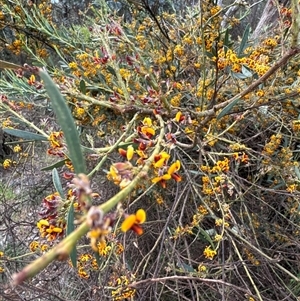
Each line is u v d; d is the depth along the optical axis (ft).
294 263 4.58
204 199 3.76
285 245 4.14
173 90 4.32
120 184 1.46
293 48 2.67
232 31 7.50
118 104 3.44
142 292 4.02
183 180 4.27
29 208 5.59
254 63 3.38
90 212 0.98
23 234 5.33
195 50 4.33
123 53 4.60
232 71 3.43
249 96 3.82
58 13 7.06
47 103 4.57
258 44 5.03
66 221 2.15
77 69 4.24
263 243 4.63
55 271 4.61
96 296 3.67
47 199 2.15
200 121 3.73
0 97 3.20
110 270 4.19
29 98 4.52
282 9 3.65
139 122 3.74
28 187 5.29
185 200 3.76
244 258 4.45
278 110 4.18
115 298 3.26
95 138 4.84
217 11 3.82
